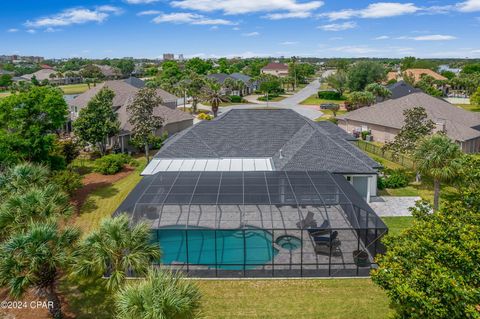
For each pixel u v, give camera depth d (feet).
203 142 136.87
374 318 63.82
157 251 61.93
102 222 60.75
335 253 83.61
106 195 126.52
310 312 65.82
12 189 77.00
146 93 161.99
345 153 119.03
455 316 43.27
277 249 85.61
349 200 86.07
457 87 418.72
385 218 106.01
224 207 83.71
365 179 117.50
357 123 213.25
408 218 106.01
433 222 55.52
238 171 111.45
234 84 404.77
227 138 140.26
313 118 274.57
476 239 48.78
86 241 58.54
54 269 59.31
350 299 69.36
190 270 78.84
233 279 76.13
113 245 57.62
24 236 55.42
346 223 79.82
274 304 68.23
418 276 45.42
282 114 155.12
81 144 159.53
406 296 44.45
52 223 59.98
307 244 87.66
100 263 56.44
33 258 53.52
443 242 50.01
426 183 136.05
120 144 180.45
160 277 50.31
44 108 121.70
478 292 42.06
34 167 85.46
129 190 131.03
